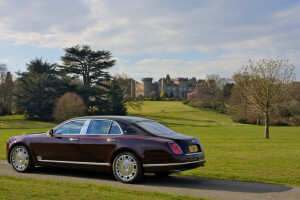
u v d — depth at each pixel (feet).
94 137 27.09
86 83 238.48
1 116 282.77
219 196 21.20
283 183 25.67
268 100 91.20
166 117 314.55
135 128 26.30
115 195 19.69
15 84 286.87
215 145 61.36
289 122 239.71
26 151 29.68
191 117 322.75
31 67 257.75
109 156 26.13
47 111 254.88
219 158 40.73
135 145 25.18
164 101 479.00
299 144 65.98
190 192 22.29
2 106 292.40
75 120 29.01
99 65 230.68
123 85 280.92
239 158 40.91
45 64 260.01
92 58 230.89
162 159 24.38
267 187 24.17
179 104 434.30
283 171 30.91
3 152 44.68
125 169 25.36
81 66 234.58
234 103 297.33
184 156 24.53
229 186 24.43
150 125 27.45
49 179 26.40
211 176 28.22
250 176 27.94
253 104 98.17
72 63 231.50
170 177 28.17
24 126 218.18
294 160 39.11
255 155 44.73
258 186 24.50
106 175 28.78
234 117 289.94
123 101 267.59
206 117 328.08
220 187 24.04
